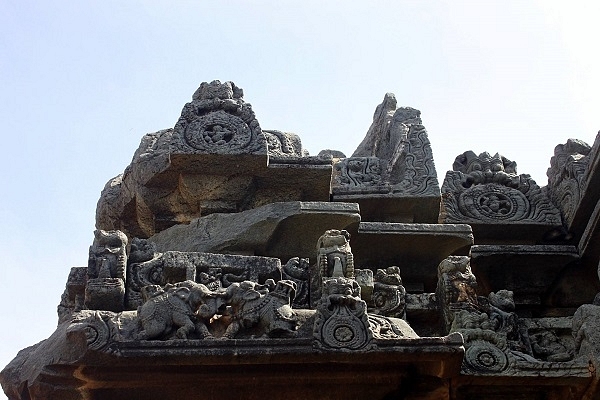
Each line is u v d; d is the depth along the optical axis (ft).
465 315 27.43
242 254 31.94
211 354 24.04
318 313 24.71
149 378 24.68
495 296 29.53
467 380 25.81
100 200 38.58
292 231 32.22
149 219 36.09
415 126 38.37
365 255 33.27
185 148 34.42
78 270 29.19
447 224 34.78
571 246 35.96
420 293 33.06
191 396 25.03
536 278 35.91
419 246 33.14
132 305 27.14
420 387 25.40
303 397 25.11
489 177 38.63
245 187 34.96
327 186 35.60
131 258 28.27
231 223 32.53
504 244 37.45
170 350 24.12
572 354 28.22
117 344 24.18
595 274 35.88
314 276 28.58
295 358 24.21
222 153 34.40
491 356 26.18
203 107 35.55
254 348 24.16
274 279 28.66
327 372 24.90
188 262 28.32
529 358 26.37
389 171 37.45
